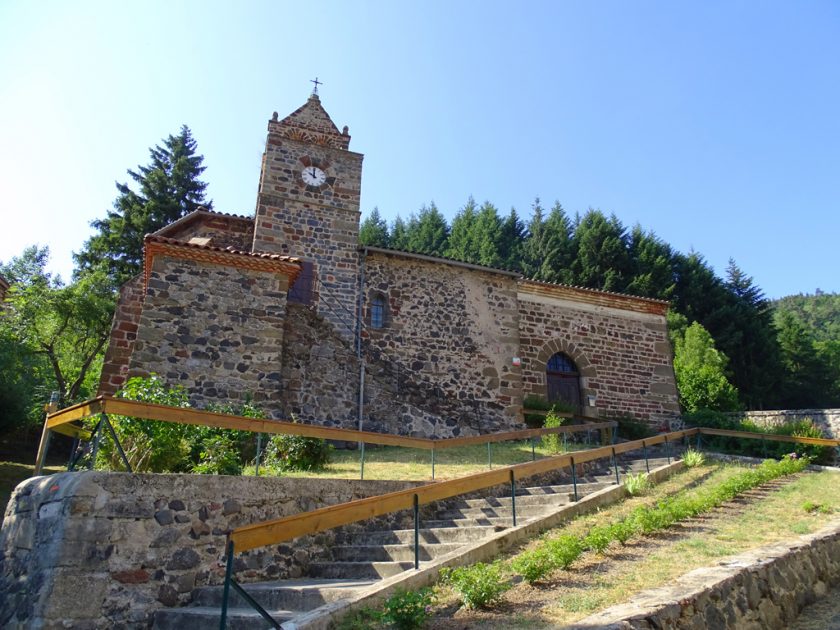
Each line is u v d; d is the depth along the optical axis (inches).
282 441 394.9
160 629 213.8
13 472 518.0
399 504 228.5
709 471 440.5
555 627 177.3
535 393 712.4
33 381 815.7
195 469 301.4
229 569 165.9
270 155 679.1
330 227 671.1
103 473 221.6
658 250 1555.1
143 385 349.1
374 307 665.0
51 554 204.8
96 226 1294.3
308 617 178.7
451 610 202.1
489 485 275.0
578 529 291.6
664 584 211.3
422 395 596.1
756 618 211.8
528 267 1517.0
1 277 691.4
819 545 272.1
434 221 1828.2
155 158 1438.2
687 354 1220.5
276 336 510.3
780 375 1414.9
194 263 506.3
